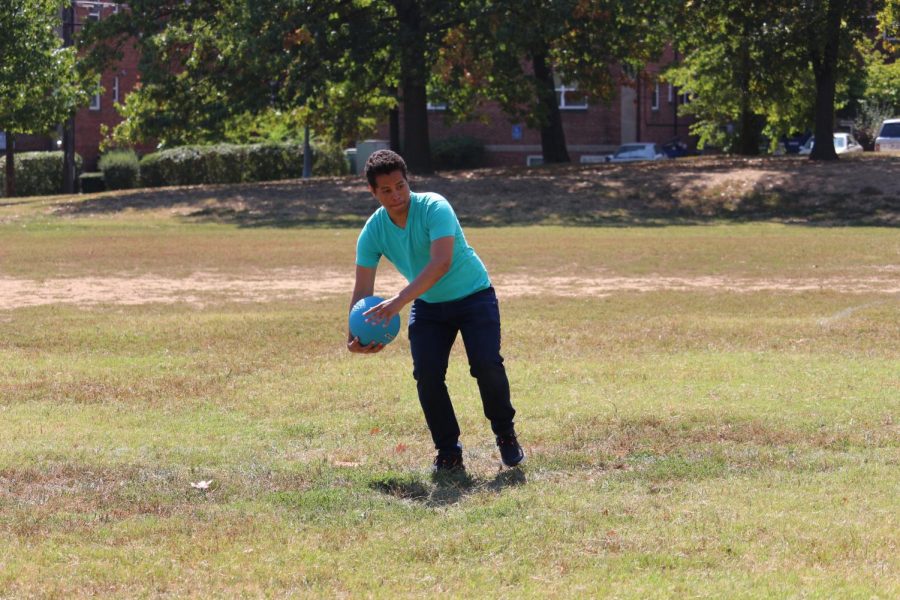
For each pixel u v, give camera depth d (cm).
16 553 610
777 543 615
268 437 915
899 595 534
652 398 1040
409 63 4459
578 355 1321
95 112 6994
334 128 5294
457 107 5319
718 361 1263
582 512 681
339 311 1795
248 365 1262
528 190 4312
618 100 7394
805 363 1246
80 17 6719
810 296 2002
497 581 562
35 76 4906
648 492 729
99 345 1436
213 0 4666
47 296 2034
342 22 4559
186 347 1414
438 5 4431
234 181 6419
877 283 2194
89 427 954
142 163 6450
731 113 5962
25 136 7081
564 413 972
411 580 566
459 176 4681
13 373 1223
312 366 1248
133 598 543
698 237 3167
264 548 621
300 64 4438
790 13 4606
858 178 4206
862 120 7150
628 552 603
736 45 4909
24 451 855
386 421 959
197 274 2389
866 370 1191
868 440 869
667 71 5606
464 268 776
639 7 4566
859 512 673
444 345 793
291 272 2423
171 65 4906
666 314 1775
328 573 576
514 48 4331
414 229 762
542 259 2627
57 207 4306
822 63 4747
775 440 869
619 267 2484
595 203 4109
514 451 799
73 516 686
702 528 644
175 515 690
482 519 673
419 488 751
